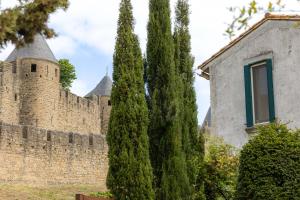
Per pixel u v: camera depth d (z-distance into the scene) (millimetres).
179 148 17297
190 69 19922
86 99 77875
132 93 17141
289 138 14594
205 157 18797
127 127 16906
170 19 18422
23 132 46219
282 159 14312
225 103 18781
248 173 14641
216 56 19172
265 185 14266
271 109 17281
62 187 47625
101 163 53312
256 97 17906
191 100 19594
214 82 19219
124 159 16688
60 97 71062
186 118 19031
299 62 17047
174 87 17750
